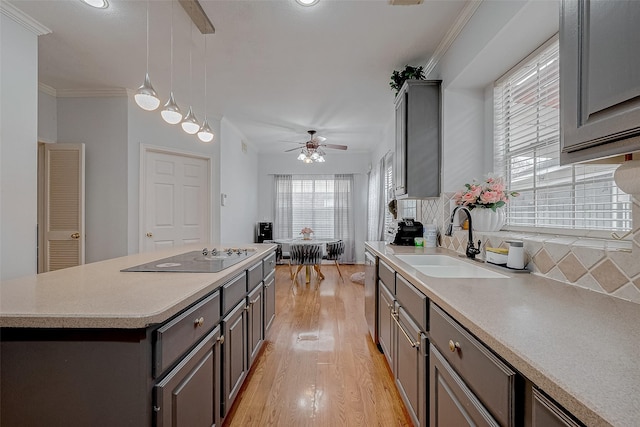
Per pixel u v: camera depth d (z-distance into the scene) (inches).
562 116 35.9
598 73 30.3
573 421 20.4
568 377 21.5
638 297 39.0
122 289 47.1
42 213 128.5
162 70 114.5
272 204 267.6
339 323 124.0
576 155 34.5
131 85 128.3
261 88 129.9
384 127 186.9
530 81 76.6
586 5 31.9
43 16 82.7
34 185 85.8
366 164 263.7
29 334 36.5
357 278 200.5
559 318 33.5
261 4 77.2
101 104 134.0
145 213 141.8
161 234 148.8
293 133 202.7
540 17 60.3
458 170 96.5
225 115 166.6
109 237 134.3
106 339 36.0
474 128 96.0
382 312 90.3
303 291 175.6
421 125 99.8
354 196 265.0
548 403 23.0
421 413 51.7
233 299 65.6
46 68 113.5
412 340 57.1
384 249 99.7
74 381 36.2
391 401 71.9
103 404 36.0
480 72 84.6
